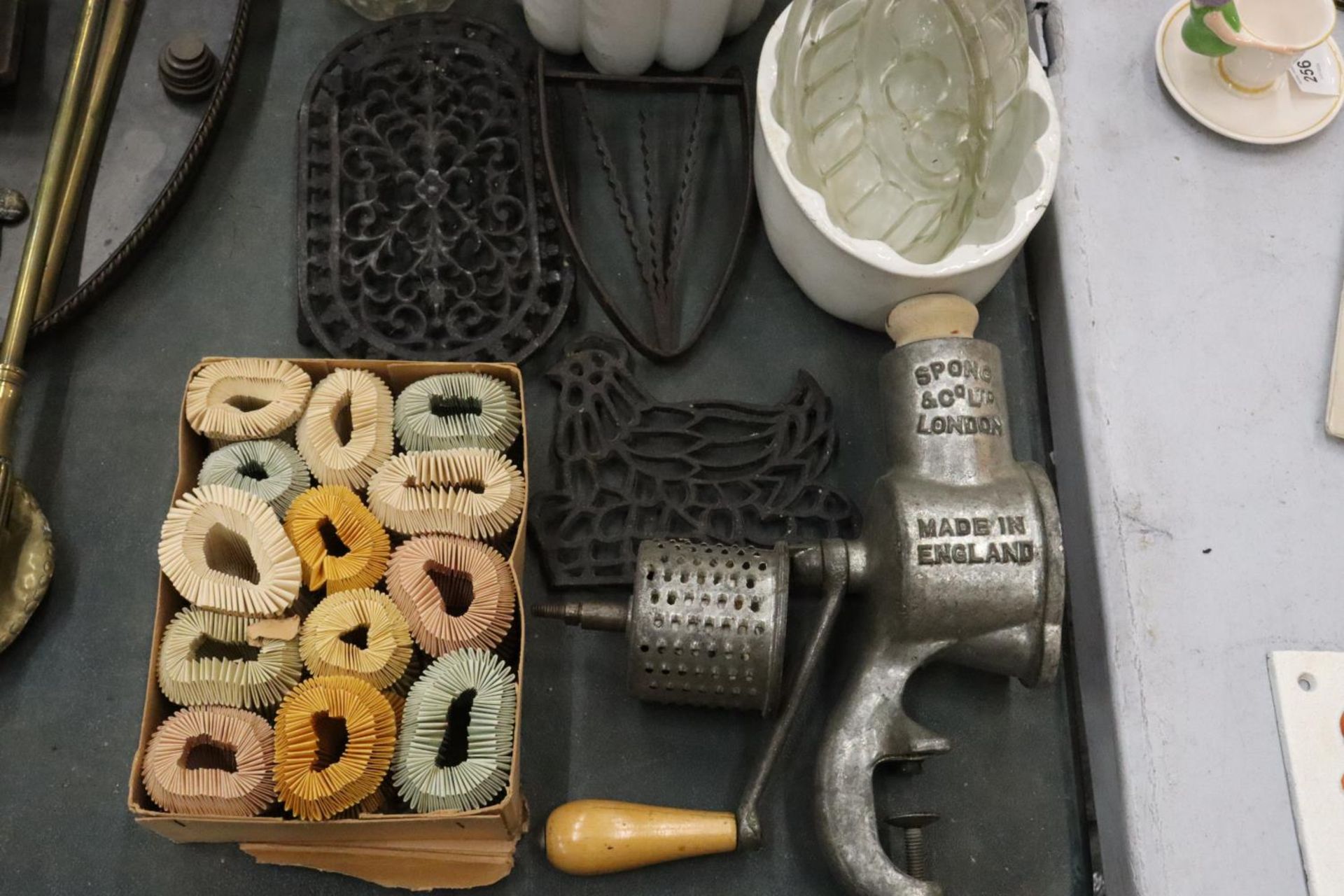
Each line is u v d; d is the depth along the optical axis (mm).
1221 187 734
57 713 661
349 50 760
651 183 752
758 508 698
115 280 721
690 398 727
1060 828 667
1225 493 682
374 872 626
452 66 763
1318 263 722
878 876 604
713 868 648
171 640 595
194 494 607
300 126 738
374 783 571
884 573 628
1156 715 648
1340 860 628
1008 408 727
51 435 706
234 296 734
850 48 723
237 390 639
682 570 625
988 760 675
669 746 666
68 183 716
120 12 746
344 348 708
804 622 689
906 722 625
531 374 725
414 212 737
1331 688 651
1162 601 664
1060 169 731
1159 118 745
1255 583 669
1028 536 617
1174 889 625
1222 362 703
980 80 675
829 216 677
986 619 618
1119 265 716
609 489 700
